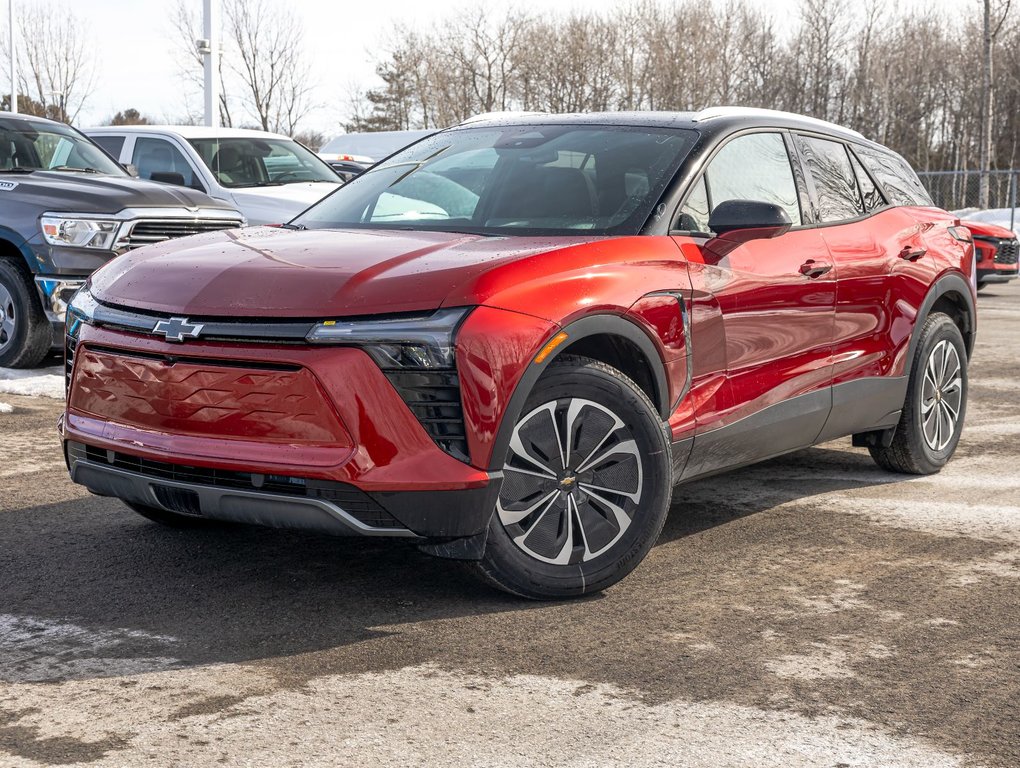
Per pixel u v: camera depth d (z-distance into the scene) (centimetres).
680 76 4766
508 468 354
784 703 293
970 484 548
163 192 867
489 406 335
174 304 348
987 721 284
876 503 509
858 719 284
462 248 370
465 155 473
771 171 471
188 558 410
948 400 573
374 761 257
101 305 371
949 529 466
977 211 2759
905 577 402
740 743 269
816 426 477
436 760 257
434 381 331
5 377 805
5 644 327
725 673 312
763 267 435
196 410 341
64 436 379
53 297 807
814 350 468
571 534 368
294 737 269
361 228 429
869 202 530
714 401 413
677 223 412
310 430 329
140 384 352
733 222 403
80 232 809
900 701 295
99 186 854
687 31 4853
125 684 299
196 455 339
